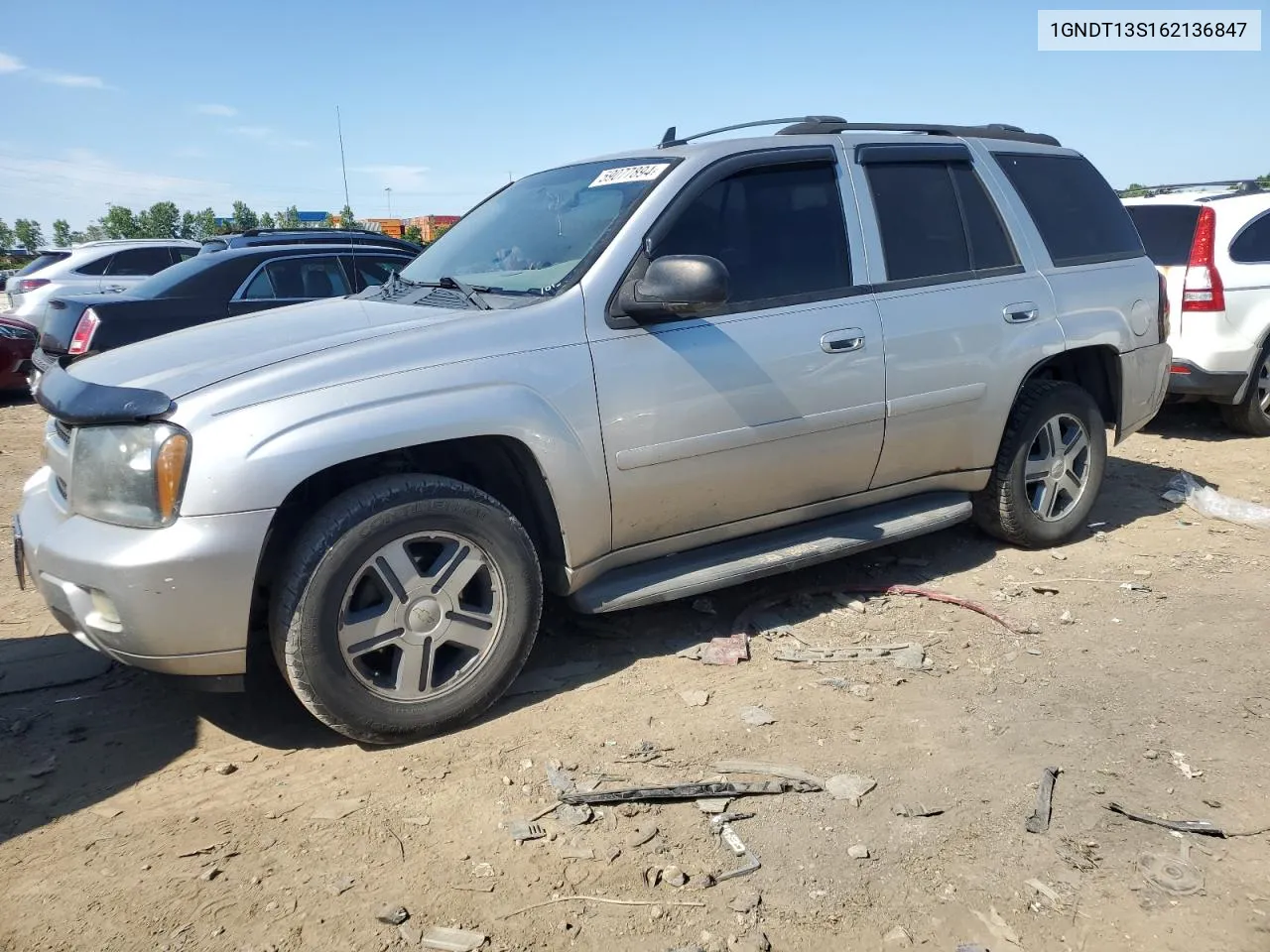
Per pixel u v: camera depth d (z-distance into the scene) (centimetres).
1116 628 419
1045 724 340
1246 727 338
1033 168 503
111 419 299
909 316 426
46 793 304
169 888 260
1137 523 562
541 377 340
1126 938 242
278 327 366
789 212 408
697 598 446
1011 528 495
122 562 290
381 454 338
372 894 257
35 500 347
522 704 358
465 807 295
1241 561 497
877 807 294
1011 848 275
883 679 373
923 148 454
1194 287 736
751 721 342
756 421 385
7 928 245
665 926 246
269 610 315
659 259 357
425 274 427
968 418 453
